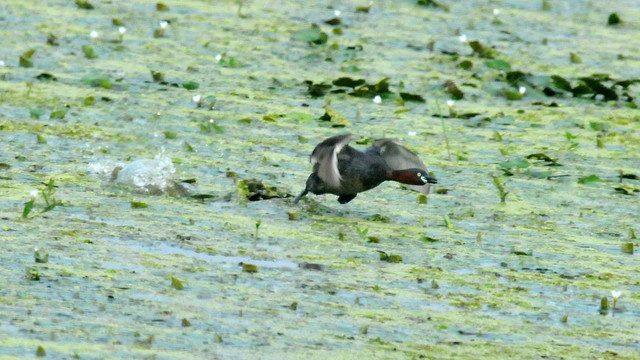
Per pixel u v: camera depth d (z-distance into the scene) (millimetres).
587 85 32812
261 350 14773
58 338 14555
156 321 15516
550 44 38531
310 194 22797
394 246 19938
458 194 23484
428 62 35125
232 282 17406
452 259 19484
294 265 18500
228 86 30797
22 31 34344
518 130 29109
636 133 29453
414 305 17125
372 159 21578
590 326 16859
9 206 20094
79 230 19203
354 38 37188
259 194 22156
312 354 14773
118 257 18047
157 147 24844
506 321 16797
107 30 35500
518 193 23875
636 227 22109
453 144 27297
